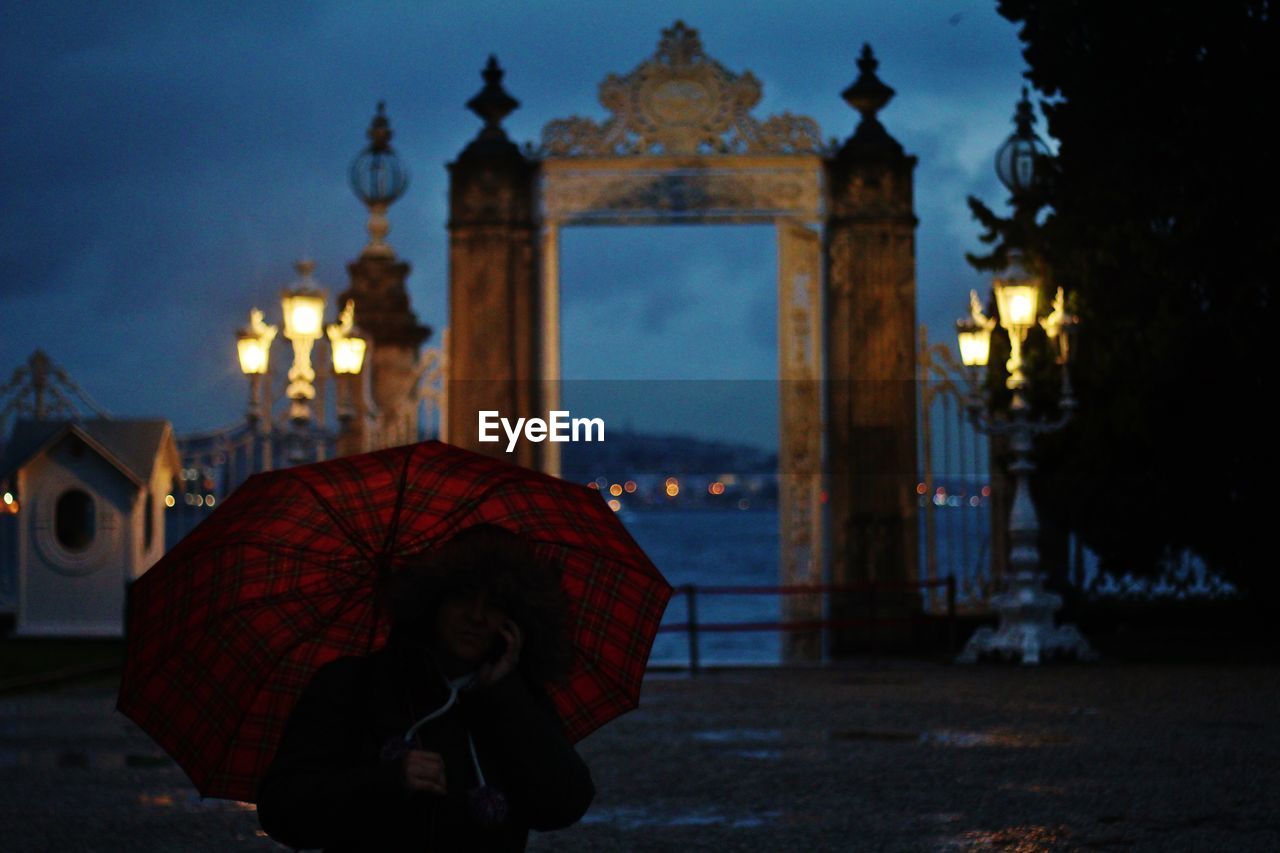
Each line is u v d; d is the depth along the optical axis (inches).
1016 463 801.6
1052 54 845.2
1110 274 825.5
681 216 891.4
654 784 412.8
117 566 900.6
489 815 136.6
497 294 892.0
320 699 143.4
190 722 154.5
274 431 925.2
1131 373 803.4
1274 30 792.3
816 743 491.2
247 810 381.7
